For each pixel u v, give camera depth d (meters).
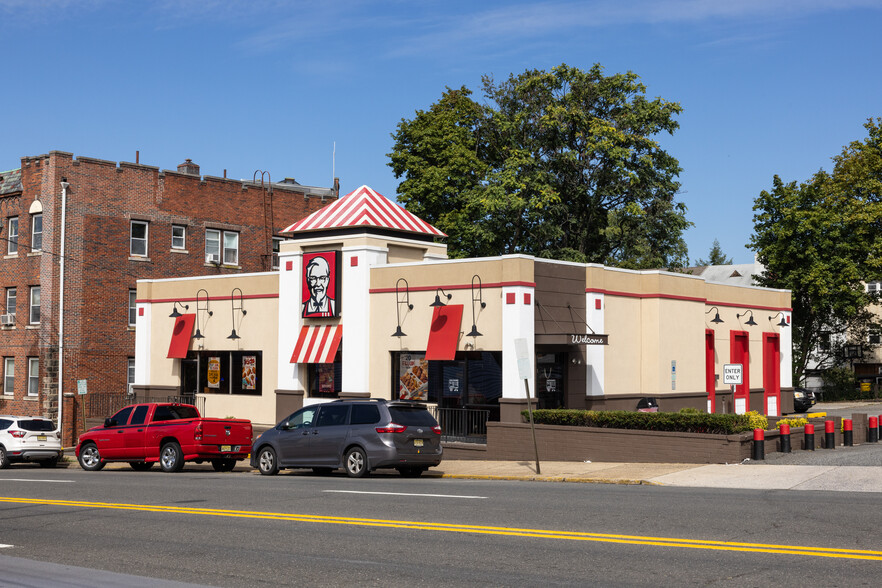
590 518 13.48
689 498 15.98
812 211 54.25
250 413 33.53
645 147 47.78
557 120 46.84
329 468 22.61
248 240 46.88
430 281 28.56
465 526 12.83
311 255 31.30
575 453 24.69
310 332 31.42
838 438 26.83
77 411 40.50
